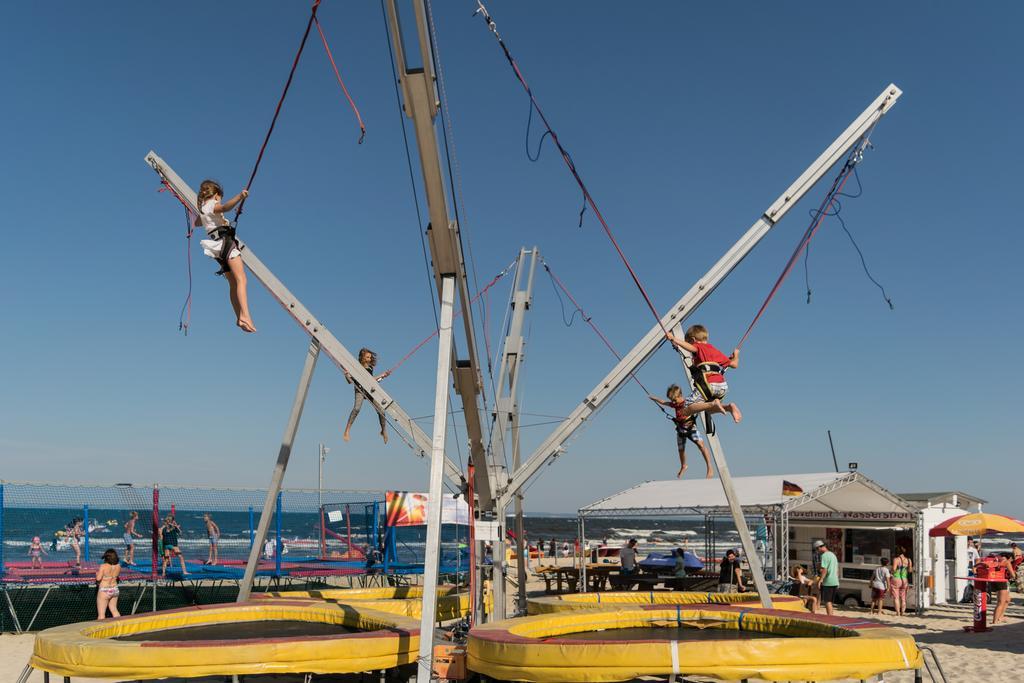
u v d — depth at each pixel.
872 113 13.34
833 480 23.62
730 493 14.16
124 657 9.34
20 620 18.80
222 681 12.02
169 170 13.27
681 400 12.90
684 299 14.18
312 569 22.59
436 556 9.63
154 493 19.45
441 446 9.90
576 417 14.70
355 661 9.80
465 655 10.41
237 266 7.81
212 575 20.64
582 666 8.81
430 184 9.71
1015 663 15.05
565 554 57.06
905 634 9.30
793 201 13.94
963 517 22.53
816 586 20.78
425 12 8.85
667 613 12.09
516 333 19.30
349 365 13.88
